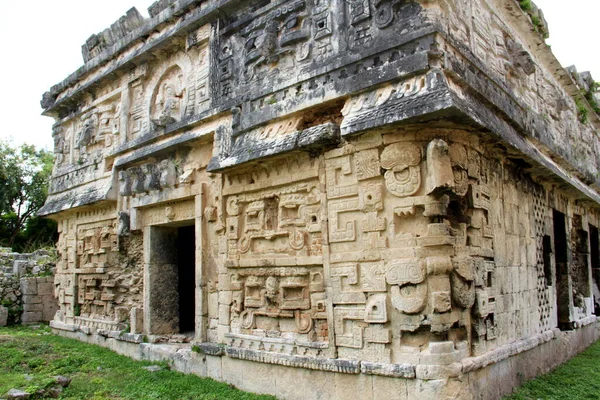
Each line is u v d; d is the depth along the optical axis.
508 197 8.17
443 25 6.43
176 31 9.91
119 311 11.27
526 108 8.77
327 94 7.07
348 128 6.47
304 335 7.28
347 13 7.13
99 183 12.13
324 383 6.80
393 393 6.10
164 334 10.58
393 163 6.32
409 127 6.24
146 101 11.14
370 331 6.41
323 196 7.11
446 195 6.16
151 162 10.82
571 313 10.84
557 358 9.41
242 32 8.77
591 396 7.16
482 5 8.11
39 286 16.17
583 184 12.83
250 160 7.76
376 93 6.55
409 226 6.33
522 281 8.36
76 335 12.61
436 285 6.02
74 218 13.50
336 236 6.88
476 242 6.79
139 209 11.05
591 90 14.23
